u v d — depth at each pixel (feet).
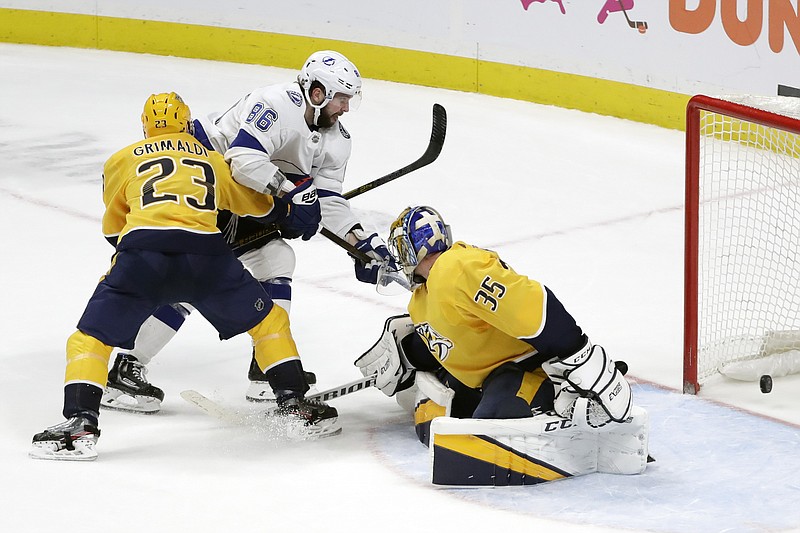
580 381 39.45
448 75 125.18
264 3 134.00
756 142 76.13
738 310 61.67
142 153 45.39
